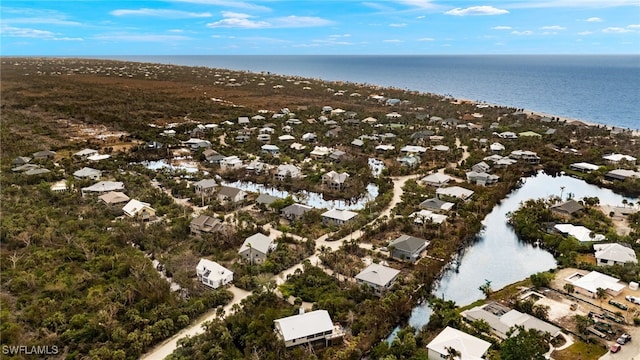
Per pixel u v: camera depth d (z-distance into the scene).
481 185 106.38
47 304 54.22
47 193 91.81
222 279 61.09
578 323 52.25
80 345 47.81
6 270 62.12
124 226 77.00
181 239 76.12
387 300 56.66
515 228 84.69
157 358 47.41
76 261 65.94
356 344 49.78
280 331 49.62
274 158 125.25
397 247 70.06
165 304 54.78
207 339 48.50
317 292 59.25
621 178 107.94
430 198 94.00
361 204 96.88
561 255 71.50
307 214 83.38
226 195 94.00
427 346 47.56
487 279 67.38
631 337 50.59
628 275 62.69
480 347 46.81
